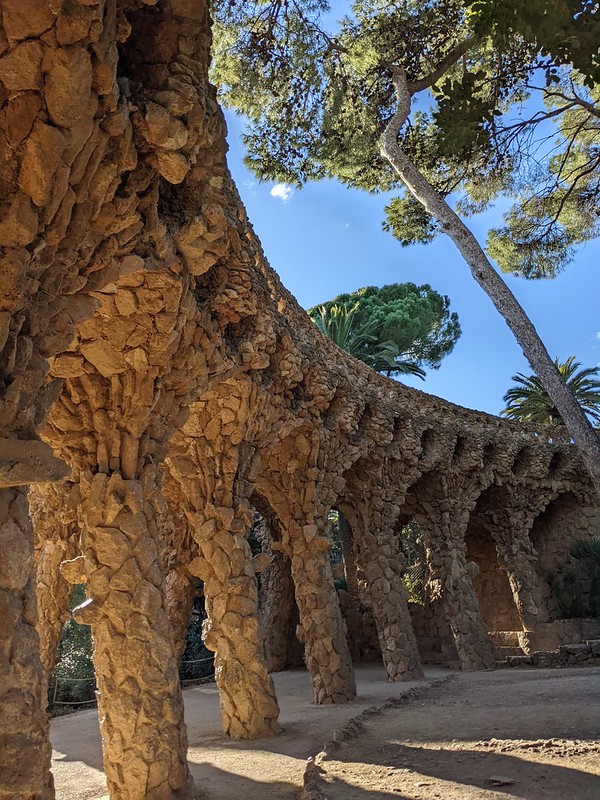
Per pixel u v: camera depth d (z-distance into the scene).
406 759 6.96
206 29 5.29
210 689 17.53
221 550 9.92
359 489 15.55
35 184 4.03
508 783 5.56
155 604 7.07
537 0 5.72
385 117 16.27
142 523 7.23
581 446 12.38
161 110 4.88
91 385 7.30
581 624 19.11
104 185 4.64
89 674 17.34
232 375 9.42
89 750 9.87
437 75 15.08
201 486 10.09
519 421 20.89
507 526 20.22
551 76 6.30
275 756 8.27
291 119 15.92
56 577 11.87
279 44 14.75
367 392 15.01
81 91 3.97
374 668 18.69
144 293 6.73
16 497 4.21
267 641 19.36
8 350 4.15
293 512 13.12
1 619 3.93
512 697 10.59
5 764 3.75
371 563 15.37
